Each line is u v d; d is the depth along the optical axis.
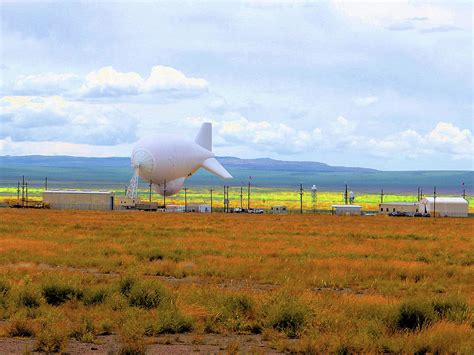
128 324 19.62
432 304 22.61
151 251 46.94
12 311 22.00
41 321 20.19
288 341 19.14
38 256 43.53
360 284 33.41
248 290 27.59
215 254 47.62
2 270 34.97
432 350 17.67
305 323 20.11
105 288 25.28
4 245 50.59
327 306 22.72
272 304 22.17
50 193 165.62
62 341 18.00
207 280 34.09
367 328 19.45
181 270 36.81
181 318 20.70
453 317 21.41
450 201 167.50
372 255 48.12
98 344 18.50
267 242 59.12
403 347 17.75
